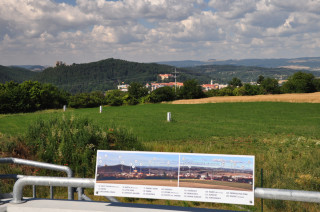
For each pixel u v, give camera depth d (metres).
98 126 15.59
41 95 70.69
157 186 3.30
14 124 31.94
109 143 14.57
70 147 12.12
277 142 20.94
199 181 3.23
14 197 3.52
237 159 3.19
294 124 33.91
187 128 29.05
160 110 54.34
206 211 3.26
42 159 11.74
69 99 80.31
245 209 7.09
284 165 12.32
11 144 11.87
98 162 3.41
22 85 70.19
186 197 3.25
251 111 51.78
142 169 3.35
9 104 64.00
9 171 9.16
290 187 8.78
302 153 16.28
